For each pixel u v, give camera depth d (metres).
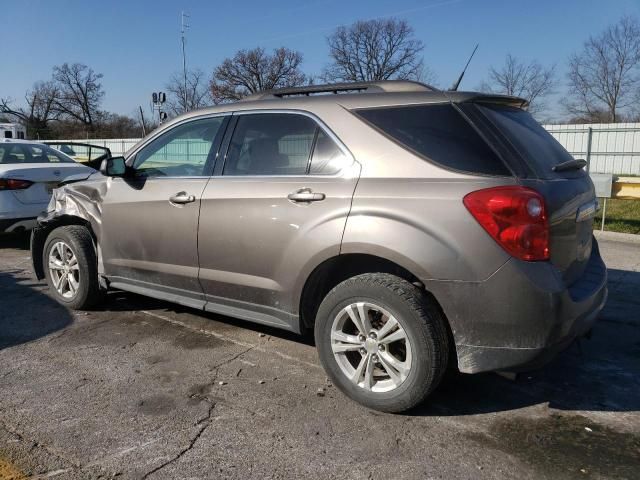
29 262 7.17
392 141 3.25
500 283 2.84
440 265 2.94
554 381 3.70
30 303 5.33
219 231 3.84
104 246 4.71
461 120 3.13
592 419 3.21
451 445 2.93
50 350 4.19
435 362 3.04
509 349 2.90
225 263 3.85
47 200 7.43
